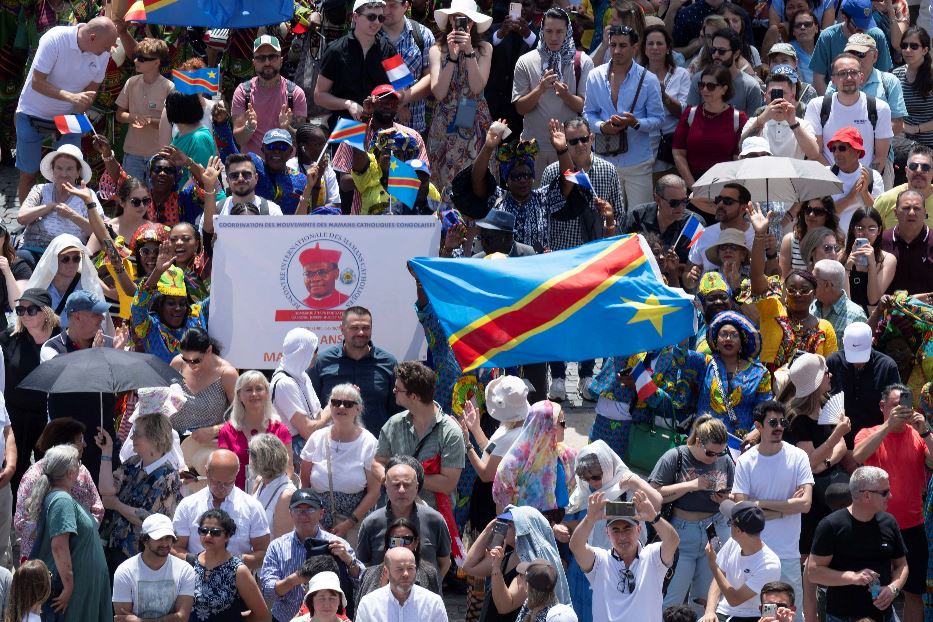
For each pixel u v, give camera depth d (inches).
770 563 1513.3
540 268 1734.7
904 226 2039.9
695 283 1980.8
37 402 1743.4
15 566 1702.8
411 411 1619.1
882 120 2321.6
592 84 2320.4
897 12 2859.3
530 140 2073.1
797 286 1850.4
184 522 1514.5
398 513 1493.6
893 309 1907.0
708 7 2623.0
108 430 1684.3
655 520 1455.5
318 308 1830.7
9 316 1900.8
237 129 2295.8
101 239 1919.3
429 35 2378.2
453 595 1704.0
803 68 2667.3
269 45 2274.9
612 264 1734.7
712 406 1738.4
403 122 2305.6
